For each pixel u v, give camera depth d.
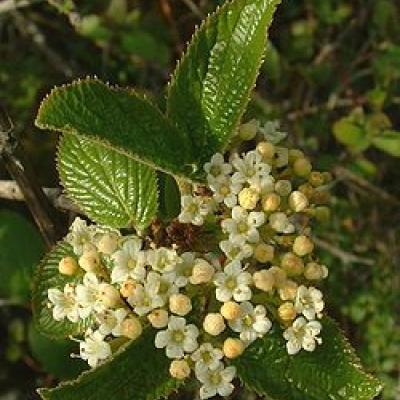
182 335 0.23
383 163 0.49
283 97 0.49
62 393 0.23
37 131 0.45
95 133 0.23
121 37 0.45
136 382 0.23
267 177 0.24
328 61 0.49
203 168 0.24
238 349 0.23
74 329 0.25
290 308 0.23
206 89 0.24
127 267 0.23
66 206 0.30
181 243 0.24
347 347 0.24
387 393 0.46
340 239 0.48
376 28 0.49
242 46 0.24
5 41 0.50
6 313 0.47
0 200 0.42
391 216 0.49
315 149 0.47
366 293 0.48
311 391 0.24
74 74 0.46
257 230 0.24
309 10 0.49
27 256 0.32
